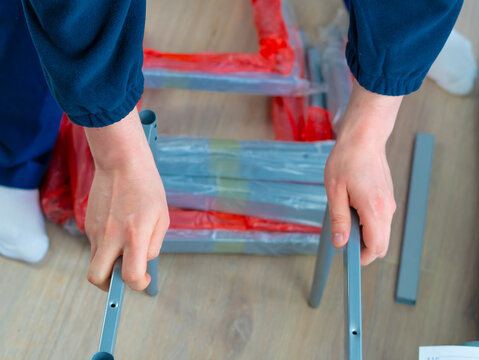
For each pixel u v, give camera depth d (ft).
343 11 6.01
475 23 6.29
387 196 2.70
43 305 4.49
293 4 6.09
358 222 2.72
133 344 4.36
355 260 2.60
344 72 5.42
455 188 5.29
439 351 2.81
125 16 2.02
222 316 4.54
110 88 2.16
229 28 6.04
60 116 4.73
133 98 2.32
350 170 2.72
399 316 4.61
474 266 4.90
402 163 5.35
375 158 2.77
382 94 2.62
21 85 4.36
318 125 5.14
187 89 5.21
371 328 4.54
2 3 4.03
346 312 2.55
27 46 4.20
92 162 4.65
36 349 4.31
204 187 4.64
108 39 2.01
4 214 4.64
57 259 4.72
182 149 4.75
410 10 2.28
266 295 4.66
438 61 5.85
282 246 4.71
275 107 5.43
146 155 2.58
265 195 4.63
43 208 4.79
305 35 5.82
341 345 4.46
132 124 2.48
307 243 4.71
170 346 4.38
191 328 4.47
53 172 4.90
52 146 4.84
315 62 5.53
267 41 5.32
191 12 6.09
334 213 2.69
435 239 5.01
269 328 4.51
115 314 2.34
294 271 4.79
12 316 4.43
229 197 4.65
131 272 2.34
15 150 4.60
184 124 5.39
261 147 4.81
